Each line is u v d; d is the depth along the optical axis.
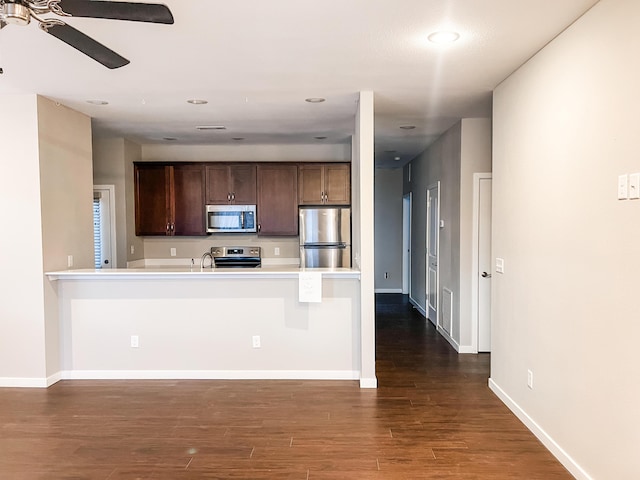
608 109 2.24
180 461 2.75
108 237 5.98
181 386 4.06
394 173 9.32
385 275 9.41
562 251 2.68
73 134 4.45
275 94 3.95
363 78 3.52
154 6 1.85
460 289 5.10
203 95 3.97
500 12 2.42
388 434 3.10
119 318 4.26
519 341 3.32
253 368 4.25
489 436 3.06
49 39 2.73
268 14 2.42
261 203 6.40
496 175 3.77
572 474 2.57
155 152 6.61
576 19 2.51
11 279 4.01
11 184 3.95
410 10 2.39
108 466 2.70
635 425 2.06
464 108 4.48
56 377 4.20
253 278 4.18
